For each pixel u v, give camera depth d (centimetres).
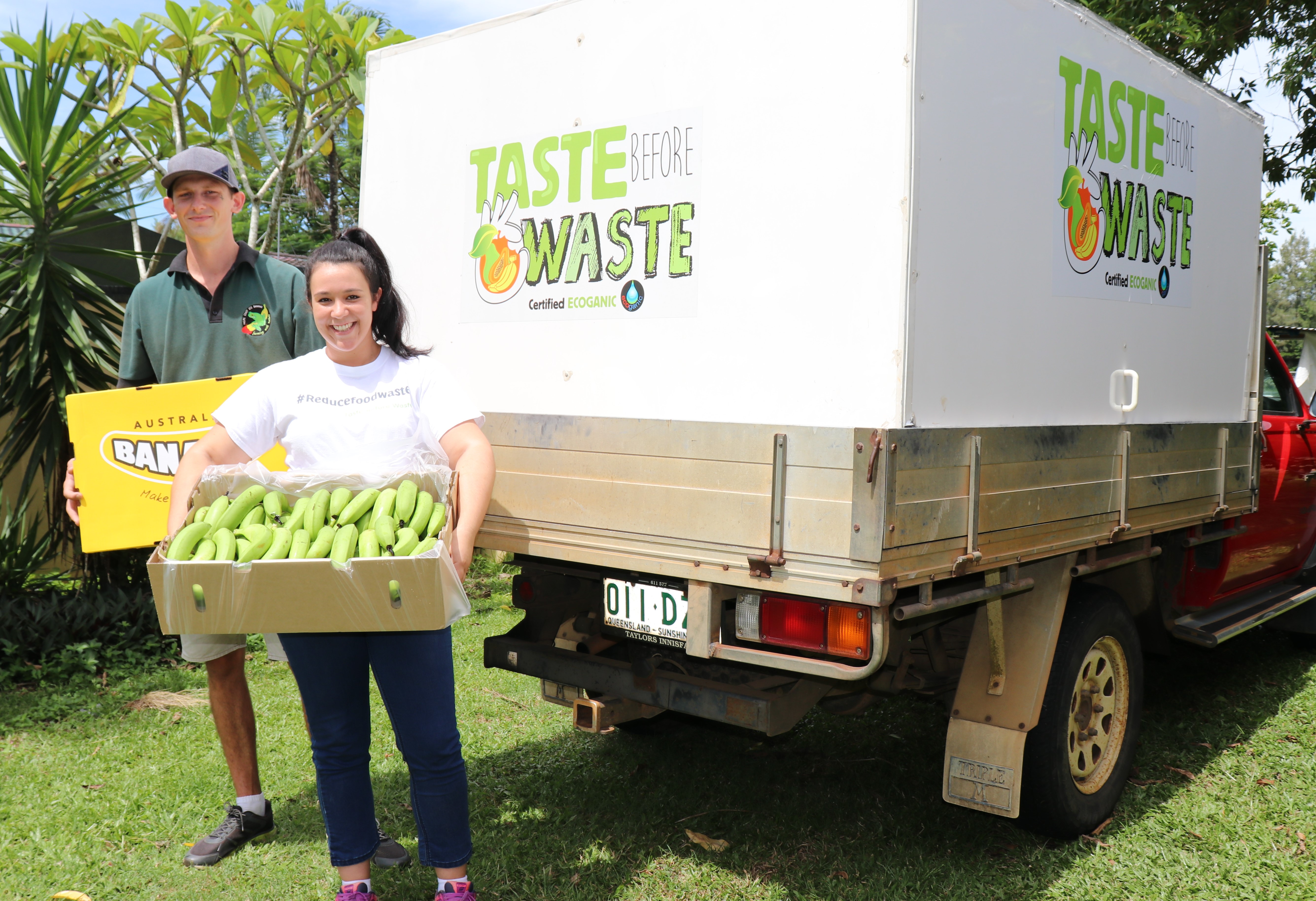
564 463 297
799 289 255
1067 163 300
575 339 304
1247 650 570
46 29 560
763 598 257
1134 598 394
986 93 262
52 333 539
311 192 1077
